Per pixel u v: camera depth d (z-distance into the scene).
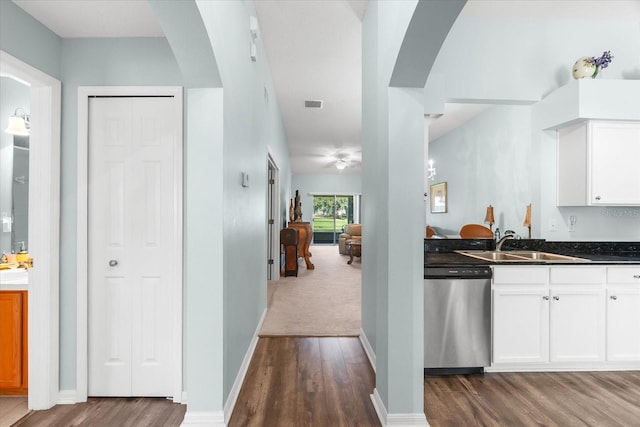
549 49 2.93
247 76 2.41
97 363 2.12
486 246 3.18
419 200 1.76
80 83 2.11
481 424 1.81
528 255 2.90
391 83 1.74
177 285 2.09
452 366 2.36
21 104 2.59
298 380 2.25
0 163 2.54
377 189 2.14
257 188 2.98
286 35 2.95
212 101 1.71
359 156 8.34
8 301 2.08
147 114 2.13
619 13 2.80
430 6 1.32
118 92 2.10
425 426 1.73
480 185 3.72
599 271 2.43
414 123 1.77
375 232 2.33
